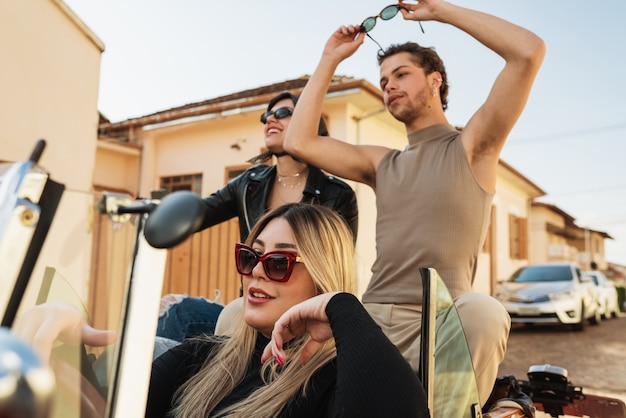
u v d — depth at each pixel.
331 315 1.30
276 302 1.56
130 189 11.70
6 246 0.71
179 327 2.69
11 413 0.39
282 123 2.84
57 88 6.89
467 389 1.61
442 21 2.28
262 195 2.89
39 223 0.76
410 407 1.12
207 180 11.10
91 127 7.77
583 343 10.10
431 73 2.47
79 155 7.47
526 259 20.20
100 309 0.84
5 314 0.71
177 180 11.57
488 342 2.00
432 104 2.47
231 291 7.74
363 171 2.59
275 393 1.45
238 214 2.95
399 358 1.20
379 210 2.43
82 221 0.83
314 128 2.58
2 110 5.86
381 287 2.32
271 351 1.35
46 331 0.79
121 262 0.85
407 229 2.26
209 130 11.22
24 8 6.15
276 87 11.10
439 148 2.34
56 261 0.80
